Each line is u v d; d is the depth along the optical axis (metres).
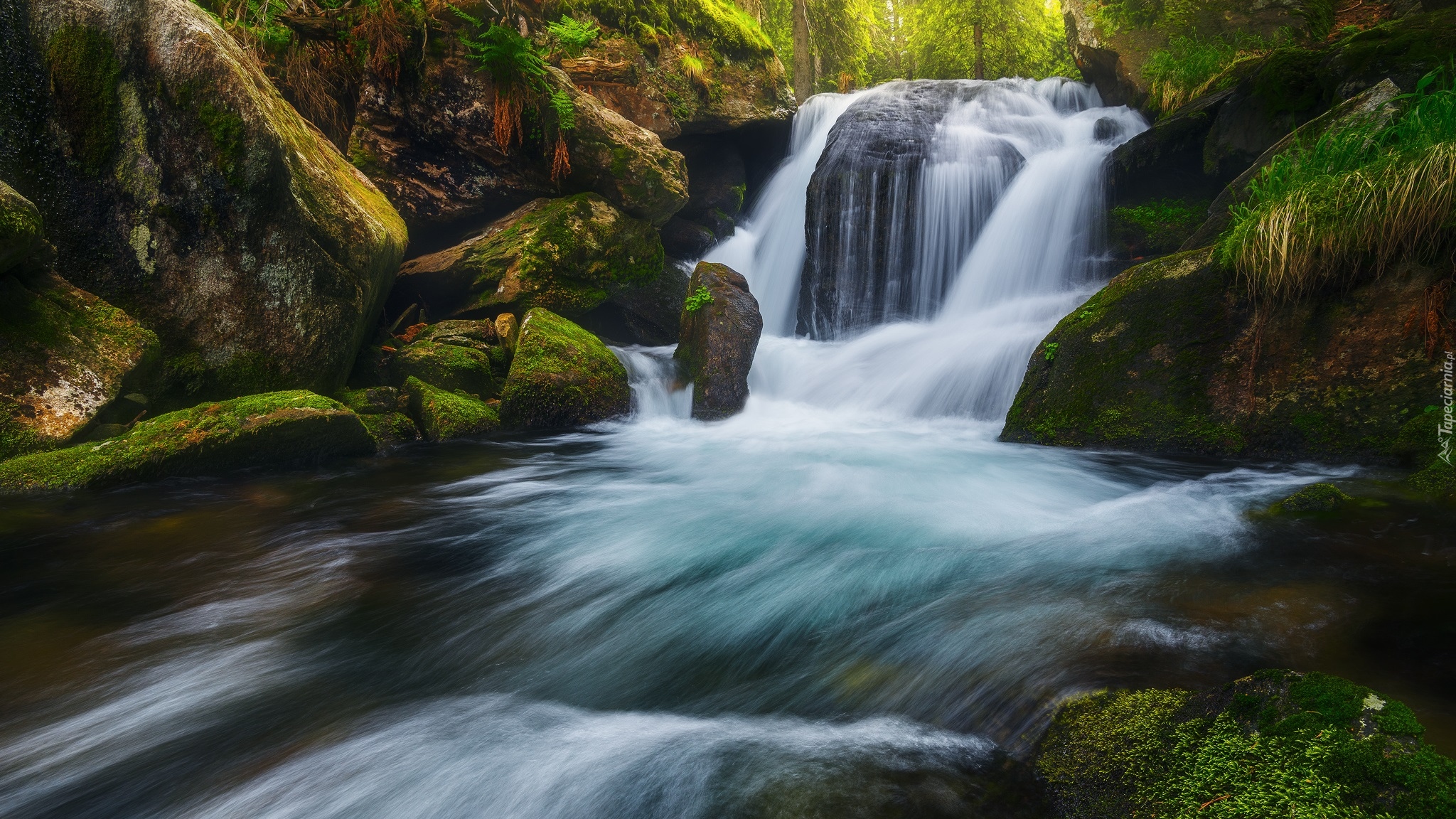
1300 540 3.83
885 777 2.29
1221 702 2.21
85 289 6.31
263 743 2.68
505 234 9.87
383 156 9.97
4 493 5.20
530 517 5.27
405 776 2.48
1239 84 9.30
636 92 12.84
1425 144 5.13
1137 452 6.13
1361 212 5.13
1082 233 10.43
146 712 2.86
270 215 6.74
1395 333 5.14
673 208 10.98
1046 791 2.19
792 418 8.84
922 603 3.55
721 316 9.14
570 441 7.70
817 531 4.81
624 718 2.79
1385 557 3.52
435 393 7.88
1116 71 14.36
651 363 9.33
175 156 6.37
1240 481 5.09
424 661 3.28
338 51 9.64
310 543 4.68
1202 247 6.84
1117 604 3.26
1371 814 1.73
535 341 8.33
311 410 6.20
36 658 3.23
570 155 10.14
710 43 14.31
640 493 5.89
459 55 9.45
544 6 11.91
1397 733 1.86
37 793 2.43
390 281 8.76
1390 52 7.65
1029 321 9.26
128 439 5.66
